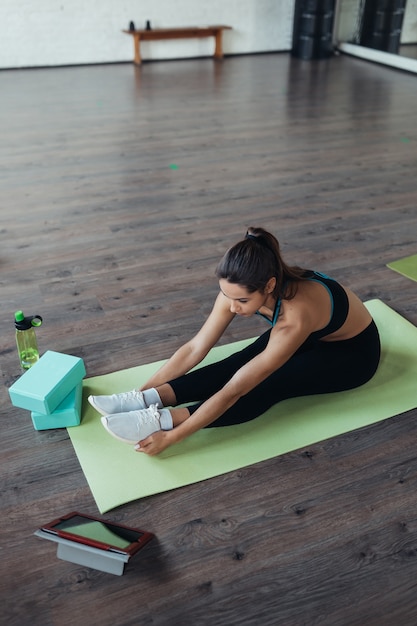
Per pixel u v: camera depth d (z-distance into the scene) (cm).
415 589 141
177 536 154
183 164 400
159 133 462
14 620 135
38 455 177
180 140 446
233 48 744
